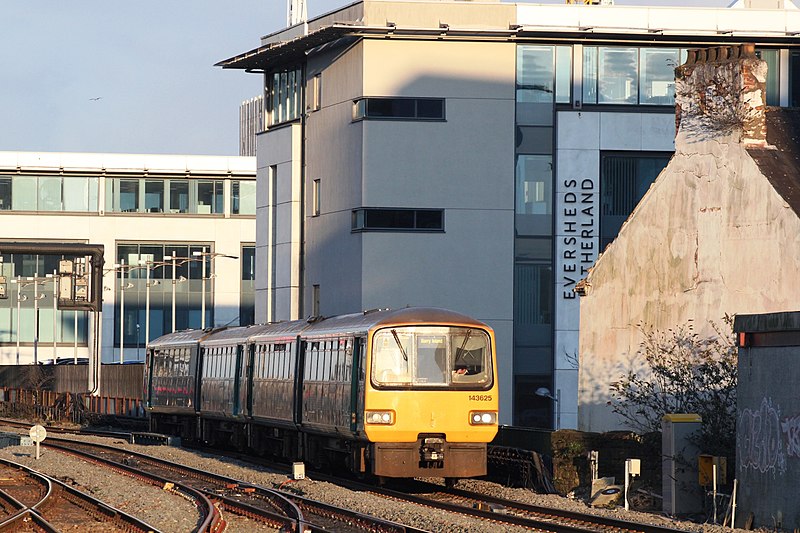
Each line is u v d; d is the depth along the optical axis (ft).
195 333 313.32
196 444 314.76
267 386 242.78
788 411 142.72
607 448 189.67
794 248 199.21
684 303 215.92
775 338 146.20
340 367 201.26
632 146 372.38
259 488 192.13
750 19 369.50
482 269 366.22
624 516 155.94
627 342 223.10
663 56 374.22
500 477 209.15
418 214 364.99
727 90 212.23
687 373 191.83
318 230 387.34
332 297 378.94
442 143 365.20
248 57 400.88
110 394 503.20
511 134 367.86
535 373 368.48
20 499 189.06
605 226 372.17
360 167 363.97
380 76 363.56
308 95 394.32
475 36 363.76
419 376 189.06
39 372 537.24
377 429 186.80
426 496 185.37
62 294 524.11
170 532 148.05
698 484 162.30
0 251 330.34
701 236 214.07
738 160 209.46
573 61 371.35
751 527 147.13
